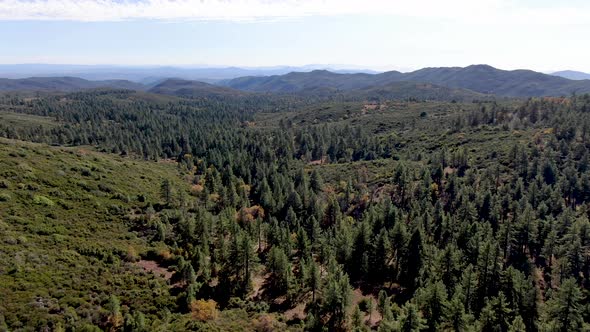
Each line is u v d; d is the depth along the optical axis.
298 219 89.00
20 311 38.25
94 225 63.66
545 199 89.88
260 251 76.12
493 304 49.22
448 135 163.00
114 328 41.28
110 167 95.69
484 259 58.31
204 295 54.19
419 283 61.41
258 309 53.91
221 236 67.00
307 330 49.62
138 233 66.56
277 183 105.62
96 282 47.94
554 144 116.31
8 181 66.12
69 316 40.00
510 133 142.00
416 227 70.50
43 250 50.66
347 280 52.44
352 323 50.53
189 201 90.25
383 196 106.44
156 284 51.59
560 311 46.84
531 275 66.25
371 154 161.88
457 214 86.75
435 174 110.38
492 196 90.12
